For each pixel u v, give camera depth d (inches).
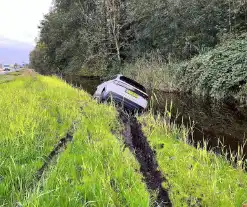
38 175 115.1
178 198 116.5
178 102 458.0
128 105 317.4
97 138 173.3
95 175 114.0
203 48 599.8
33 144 145.9
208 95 495.8
